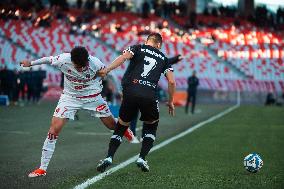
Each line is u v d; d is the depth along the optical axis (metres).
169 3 126.12
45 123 44.03
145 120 19.45
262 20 126.12
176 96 93.56
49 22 110.12
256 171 20.09
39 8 113.62
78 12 120.25
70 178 18.62
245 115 60.50
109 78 64.69
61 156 24.97
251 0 132.75
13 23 108.81
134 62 19.02
